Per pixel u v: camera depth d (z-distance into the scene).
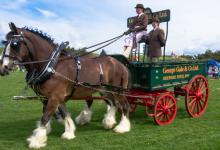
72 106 12.55
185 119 9.79
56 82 7.25
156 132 8.29
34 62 7.20
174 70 9.60
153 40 9.99
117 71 8.52
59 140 7.64
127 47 9.84
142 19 9.66
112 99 8.83
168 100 9.25
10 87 18.64
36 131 7.22
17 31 7.05
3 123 9.55
